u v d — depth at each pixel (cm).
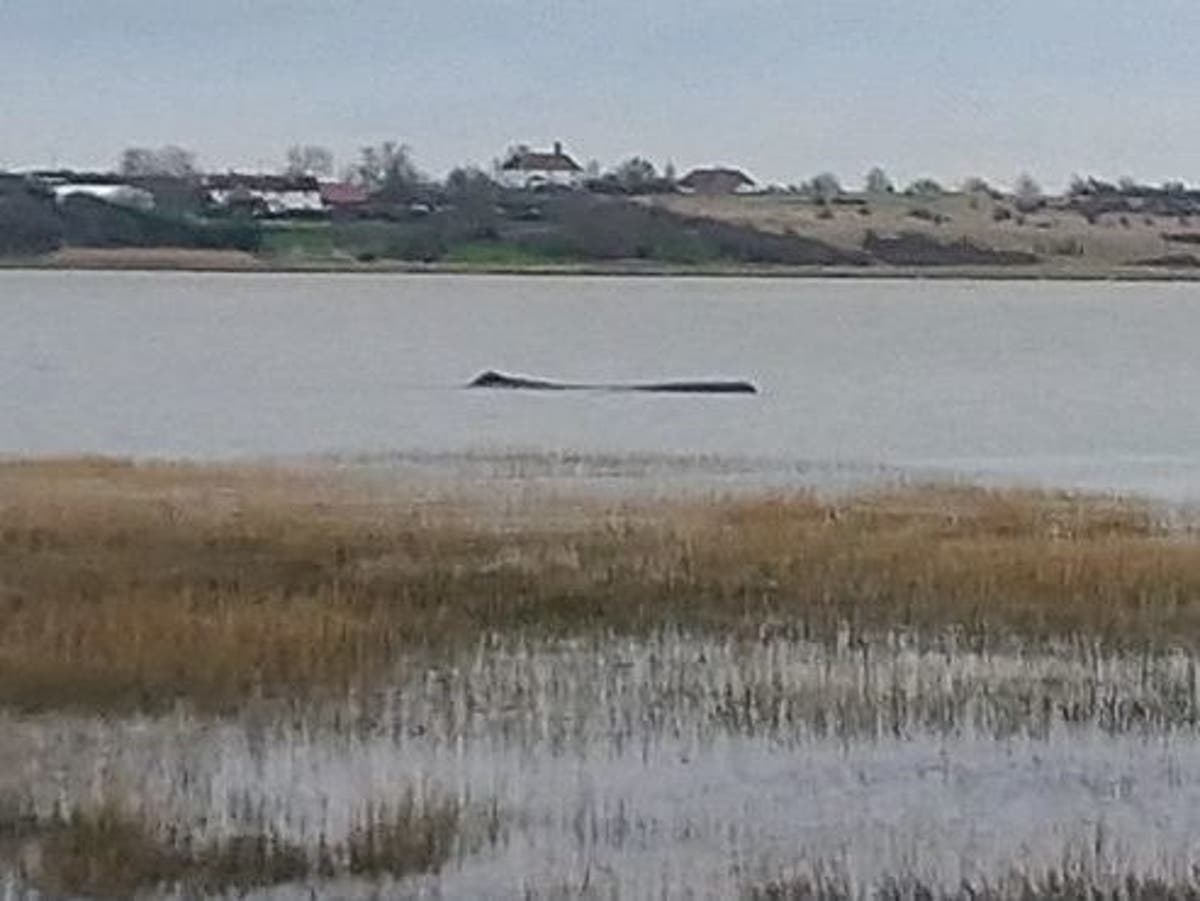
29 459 6288
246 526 4459
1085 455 8156
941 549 4178
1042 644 3412
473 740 2759
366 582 3791
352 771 2577
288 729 2784
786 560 4059
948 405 11412
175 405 10538
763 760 2680
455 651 3294
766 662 3266
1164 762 2689
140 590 3619
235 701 2923
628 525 4584
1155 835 2314
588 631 3472
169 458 6800
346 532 4403
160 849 2158
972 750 2744
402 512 4850
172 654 3078
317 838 2225
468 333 19975
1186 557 4047
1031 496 5475
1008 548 4184
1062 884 2058
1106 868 2134
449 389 12075
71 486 5297
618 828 2327
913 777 2602
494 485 5734
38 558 3969
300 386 12294
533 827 2320
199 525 4456
